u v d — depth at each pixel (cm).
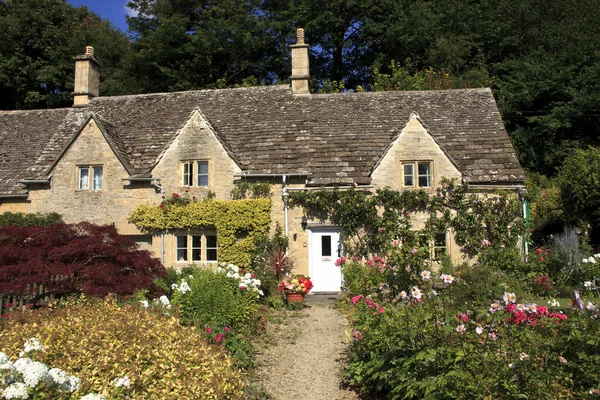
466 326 631
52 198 1769
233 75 3450
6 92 3400
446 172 1636
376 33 3316
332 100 2041
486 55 3453
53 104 3403
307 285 1386
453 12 3525
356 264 1513
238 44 3331
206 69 3350
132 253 998
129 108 2148
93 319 705
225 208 1633
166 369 618
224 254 1619
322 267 1642
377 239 1591
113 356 585
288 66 3438
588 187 2028
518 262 1495
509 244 1585
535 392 505
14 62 3238
